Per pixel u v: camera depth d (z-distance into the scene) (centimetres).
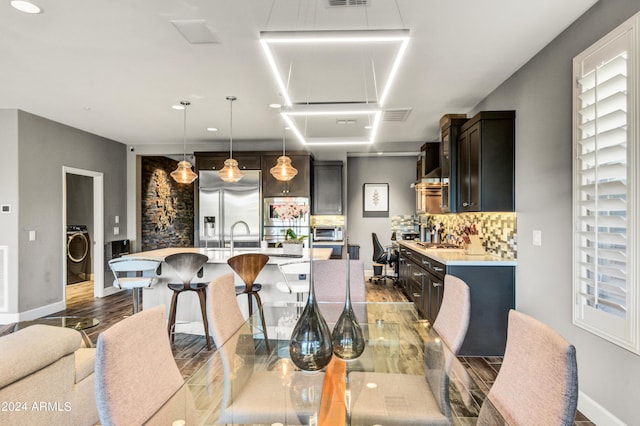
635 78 194
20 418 159
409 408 154
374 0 219
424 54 295
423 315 423
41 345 170
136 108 443
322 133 595
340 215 677
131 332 134
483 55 298
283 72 331
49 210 488
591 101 229
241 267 340
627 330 199
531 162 306
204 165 625
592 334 231
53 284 492
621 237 204
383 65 316
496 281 329
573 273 246
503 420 134
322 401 162
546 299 283
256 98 406
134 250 663
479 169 339
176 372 158
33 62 307
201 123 518
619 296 208
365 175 774
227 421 148
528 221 310
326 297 316
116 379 122
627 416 203
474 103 425
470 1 221
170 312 365
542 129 289
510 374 136
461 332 185
